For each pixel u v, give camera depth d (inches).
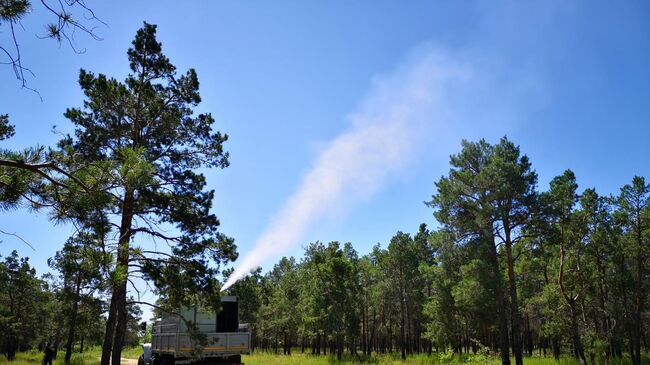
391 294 2060.8
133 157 208.8
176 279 669.9
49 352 1216.2
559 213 1064.2
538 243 1242.0
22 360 1550.2
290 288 2468.0
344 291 1707.7
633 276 1338.6
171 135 768.9
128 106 743.1
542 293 1283.2
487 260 1096.2
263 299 2893.7
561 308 1182.9
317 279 1777.8
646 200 1266.0
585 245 1181.1
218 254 727.7
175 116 762.2
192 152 782.5
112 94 721.6
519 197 1063.6
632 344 1250.6
